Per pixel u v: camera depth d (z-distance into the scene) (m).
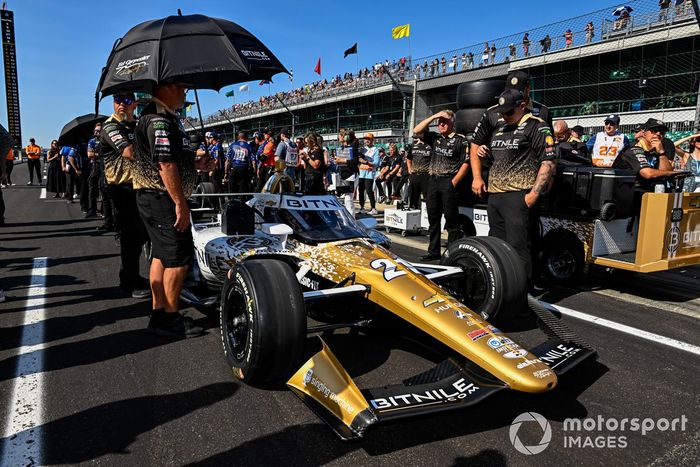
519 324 4.20
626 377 3.21
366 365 3.30
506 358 2.56
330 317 3.73
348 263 3.43
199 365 3.30
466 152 6.03
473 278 3.83
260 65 4.14
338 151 11.36
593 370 3.31
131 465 2.24
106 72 3.79
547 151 4.00
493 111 4.47
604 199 4.98
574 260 5.27
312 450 2.38
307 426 2.58
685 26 20.14
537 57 25.81
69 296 4.84
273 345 2.75
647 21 21.72
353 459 2.31
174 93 3.62
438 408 2.35
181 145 3.53
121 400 2.82
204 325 4.07
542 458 2.35
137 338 3.77
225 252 3.96
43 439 2.43
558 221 5.41
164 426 2.56
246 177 11.68
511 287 3.58
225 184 13.31
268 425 2.58
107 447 2.37
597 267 6.30
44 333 3.85
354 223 4.11
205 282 4.59
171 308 3.76
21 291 5.01
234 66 3.72
